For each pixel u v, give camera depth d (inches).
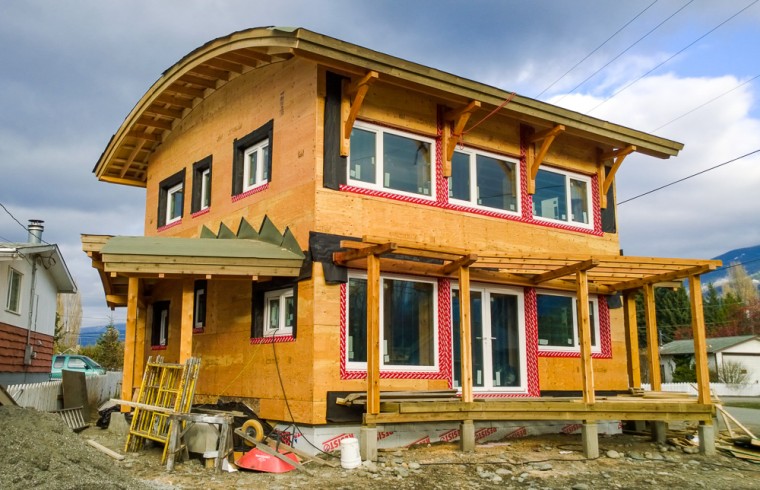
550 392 482.6
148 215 621.3
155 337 574.6
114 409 519.2
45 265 758.5
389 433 393.7
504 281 458.6
